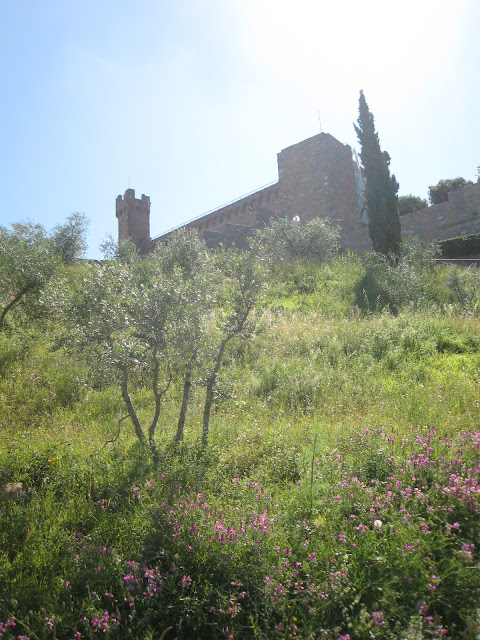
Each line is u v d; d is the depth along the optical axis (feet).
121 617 10.26
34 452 18.20
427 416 20.56
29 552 12.14
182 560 11.39
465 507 12.42
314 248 76.74
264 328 21.20
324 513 13.01
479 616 9.52
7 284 35.76
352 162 127.44
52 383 28.91
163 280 19.38
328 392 26.03
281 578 10.77
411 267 54.54
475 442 15.66
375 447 16.17
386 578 10.66
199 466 16.21
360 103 84.84
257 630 9.71
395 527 11.74
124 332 18.53
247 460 17.54
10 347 34.60
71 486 15.72
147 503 14.05
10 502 14.44
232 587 10.80
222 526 12.00
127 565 11.23
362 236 104.17
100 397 27.07
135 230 154.10
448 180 150.82
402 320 39.17
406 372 28.91
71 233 74.79
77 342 18.01
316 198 116.06
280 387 27.09
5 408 25.72
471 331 36.58
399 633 9.44
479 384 24.97
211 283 21.39
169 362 18.79
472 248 79.61
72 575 11.39
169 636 10.18
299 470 15.99
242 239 96.63
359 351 33.73
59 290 19.56
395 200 82.43
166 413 24.68
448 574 10.46
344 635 9.62
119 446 18.92
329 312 47.50
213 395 20.15
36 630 10.02
